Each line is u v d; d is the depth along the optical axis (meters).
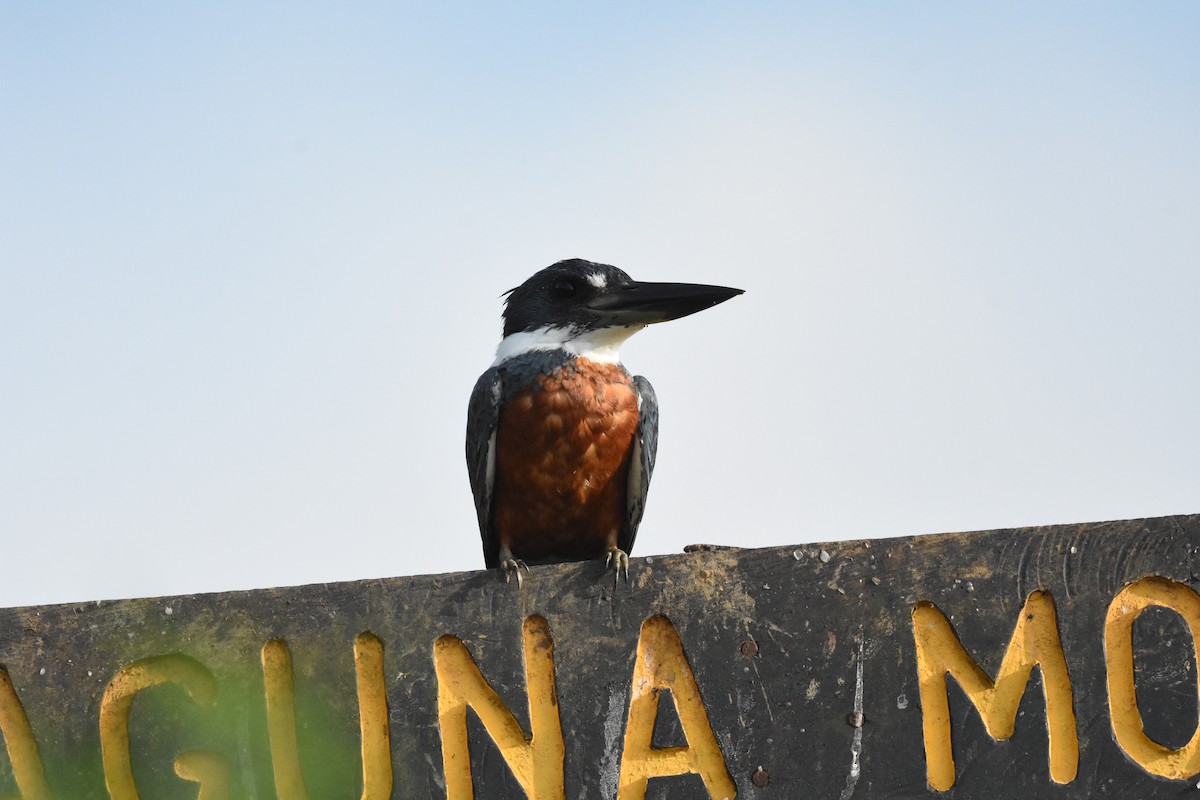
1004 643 8.48
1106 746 8.27
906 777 8.30
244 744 8.62
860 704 8.43
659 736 8.48
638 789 8.40
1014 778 8.26
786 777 8.35
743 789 8.35
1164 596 8.48
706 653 8.59
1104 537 8.59
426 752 8.54
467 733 8.55
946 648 8.49
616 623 8.69
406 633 8.73
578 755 8.48
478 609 8.76
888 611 8.56
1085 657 8.41
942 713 8.38
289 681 8.70
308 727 8.62
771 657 8.55
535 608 8.74
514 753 8.51
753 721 8.45
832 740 8.38
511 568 8.96
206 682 8.73
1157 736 8.27
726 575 8.71
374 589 8.83
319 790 8.52
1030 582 8.55
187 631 8.80
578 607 8.73
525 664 8.66
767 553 8.73
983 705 8.38
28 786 8.58
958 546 8.65
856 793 8.30
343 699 8.65
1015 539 8.63
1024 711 8.36
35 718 8.69
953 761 8.30
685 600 8.70
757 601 8.65
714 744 8.45
